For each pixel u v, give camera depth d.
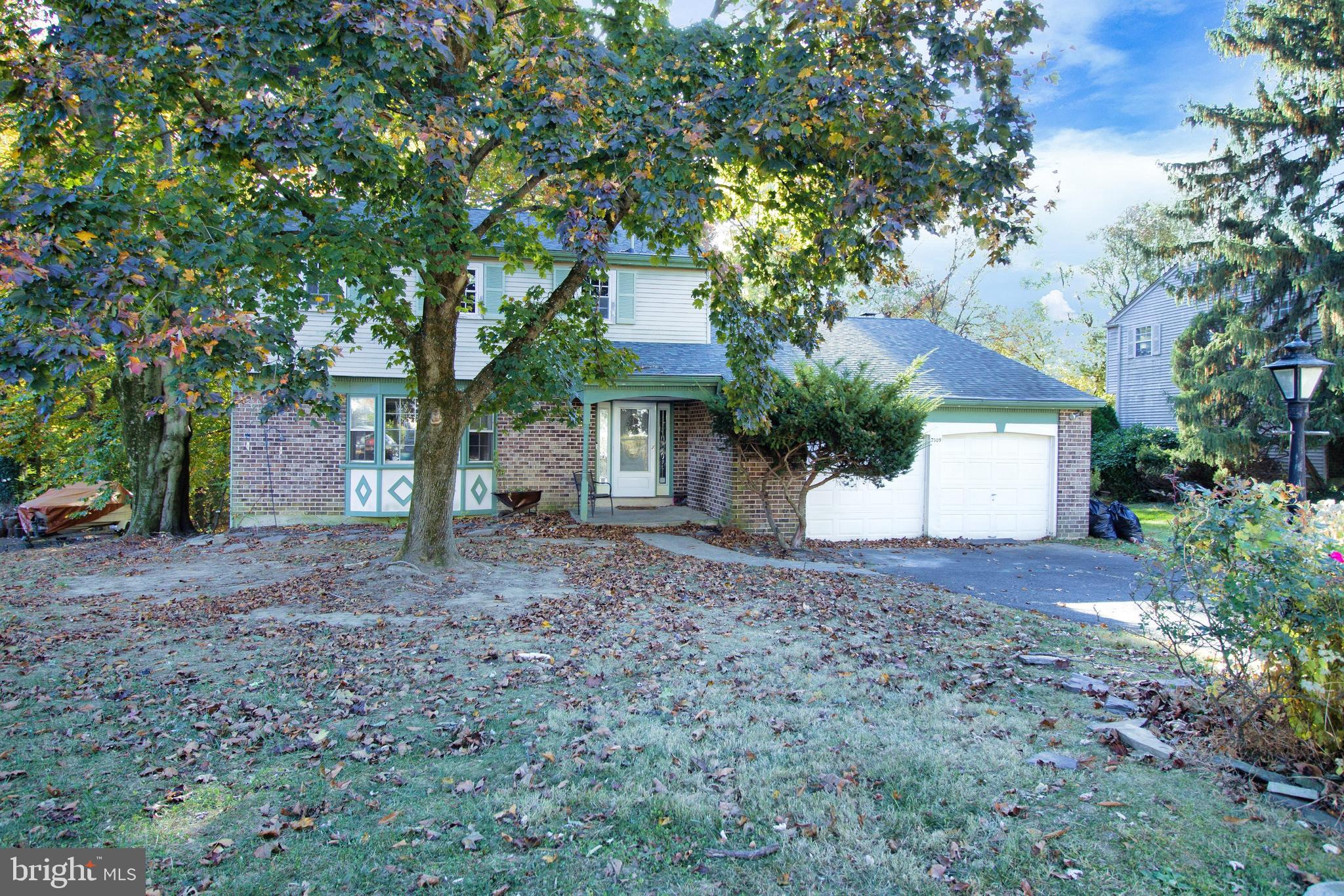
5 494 19.36
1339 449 20.81
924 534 14.77
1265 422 19.81
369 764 4.18
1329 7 18.84
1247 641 4.02
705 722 4.75
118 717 4.90
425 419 9.79
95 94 6.38
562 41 7.43
